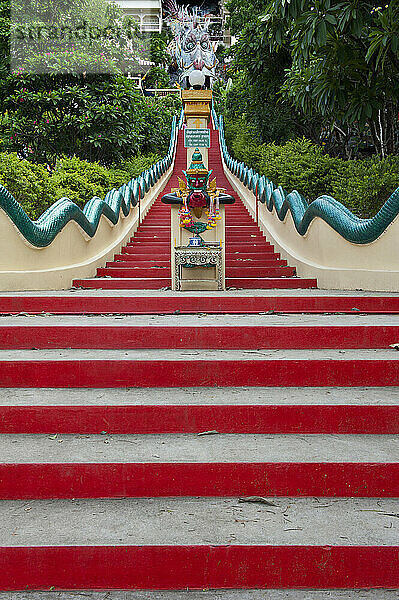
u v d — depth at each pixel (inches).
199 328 177.2
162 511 107.3
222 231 302.4
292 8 285.1
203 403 136.9
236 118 1195.9
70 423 134.2
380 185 396.8
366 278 266.4
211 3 2176.4
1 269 259.3
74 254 328.8
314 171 560.7
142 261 393.4
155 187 714.2
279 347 177.5
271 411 134.8
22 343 177.0
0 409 133.7
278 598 91.7
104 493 114.0
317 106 352.5
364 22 293.7
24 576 94.1
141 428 134.6
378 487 114.4
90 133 698.2
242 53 710.5
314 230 331.9
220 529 99.9
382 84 339.6
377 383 156.0
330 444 126.0
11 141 679.7
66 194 462.9
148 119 979.9
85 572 94.3
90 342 177.5
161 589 94.5
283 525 101.5
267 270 347.6
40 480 113.7
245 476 114.4
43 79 699.4
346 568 94.4
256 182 541.6
